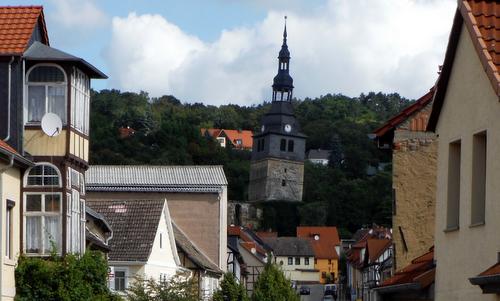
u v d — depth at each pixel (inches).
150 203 2561.5
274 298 3885.3
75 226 1547.7
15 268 1424.7
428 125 810.2
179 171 3577.8
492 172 671.1
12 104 1444.4
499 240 655.1
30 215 1481.3
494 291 622.8
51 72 1491.1
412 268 941.8
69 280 1460.4
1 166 1318.9
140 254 2411.4
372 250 4109.3
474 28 692.1
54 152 1486.2
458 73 744.3
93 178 3489.2
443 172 780.0
